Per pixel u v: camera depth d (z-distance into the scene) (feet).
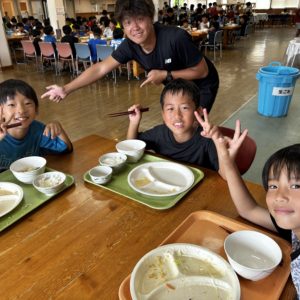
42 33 27.22
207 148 4.50
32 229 2.91
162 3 46.52
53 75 22.24
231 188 3.07
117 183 3.71
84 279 2.31
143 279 2.21
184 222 2.84
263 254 2.47
